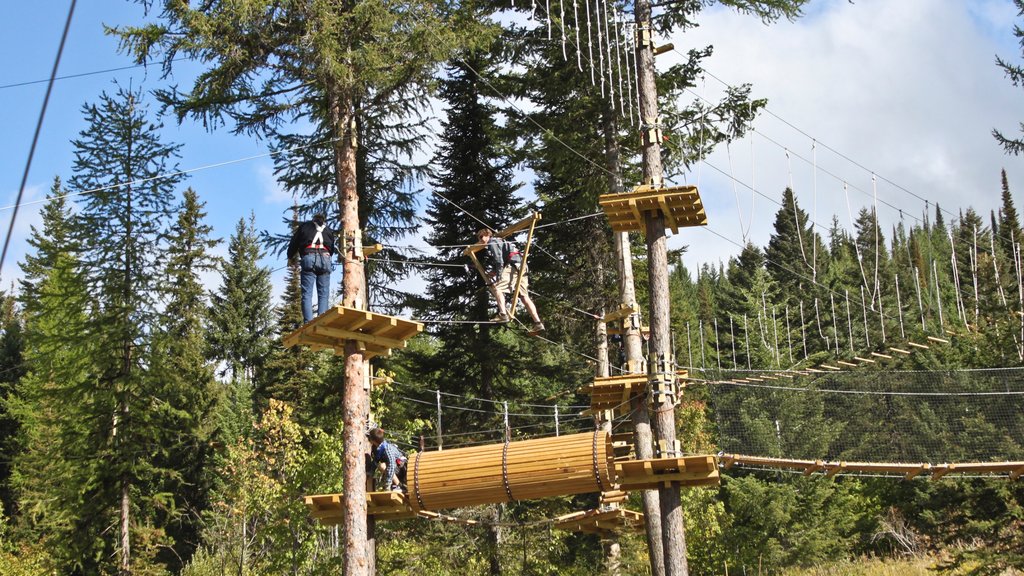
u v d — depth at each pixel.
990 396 17.17
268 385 43.19
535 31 22.78
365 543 14.63
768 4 19.73
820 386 19.31
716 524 28.80
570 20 22.00
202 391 36.38
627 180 24.03
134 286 30.75
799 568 29.98
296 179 23.09
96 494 28.67
